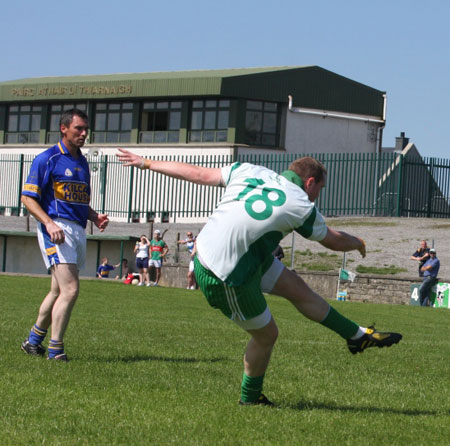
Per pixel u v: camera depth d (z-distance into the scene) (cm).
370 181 4778
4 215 5938
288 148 6950
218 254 747
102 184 5469
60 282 1103
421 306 3300
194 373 1038
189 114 6925
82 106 7381
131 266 4700
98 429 710
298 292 818
